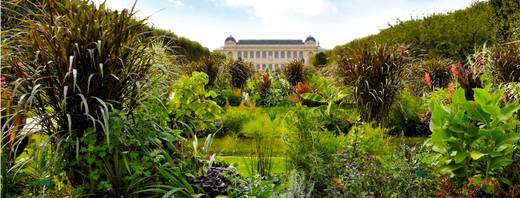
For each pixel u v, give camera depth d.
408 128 6.40
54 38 2.76
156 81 3.20
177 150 3.14
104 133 2.81
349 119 5.39
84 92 2.81
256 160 3.93
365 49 5.77
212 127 5.66
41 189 2.77
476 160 2.92
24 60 2.81
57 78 2.77
